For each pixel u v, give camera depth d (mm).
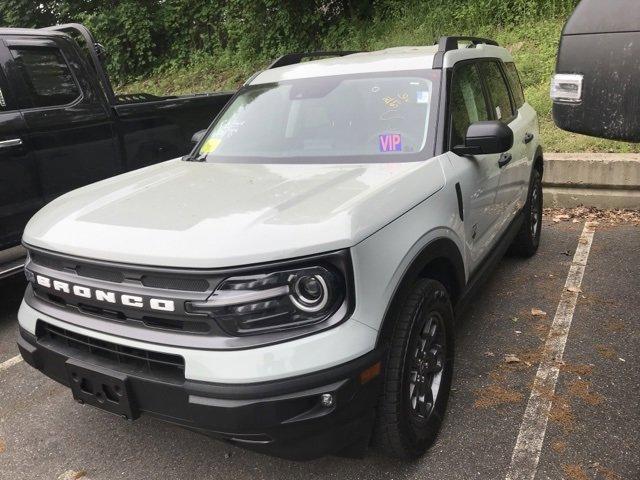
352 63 3844
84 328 2463
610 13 1976
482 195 3531
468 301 3426
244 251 2146
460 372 3504
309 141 3465
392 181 2715
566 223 6262
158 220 2467
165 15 15086
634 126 1969
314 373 2146
